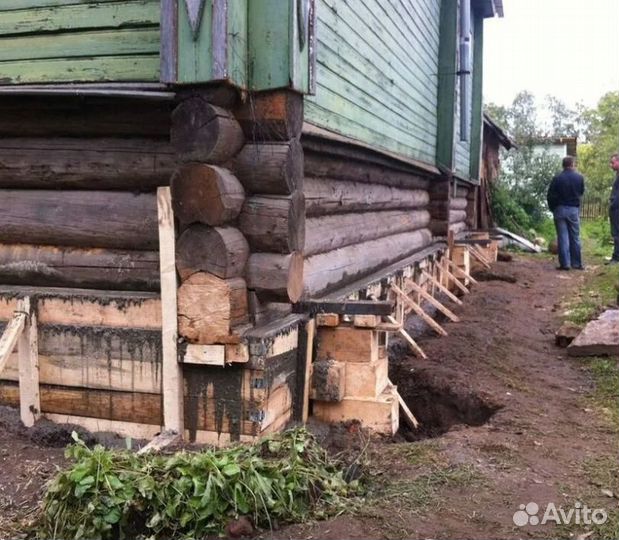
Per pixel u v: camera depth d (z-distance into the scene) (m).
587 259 16.86
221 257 3.99
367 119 7.06
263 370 4.05
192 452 3.68
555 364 6.75
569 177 14.41
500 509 3.46
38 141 4.53
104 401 4.34
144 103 4.22
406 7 8.91
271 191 4.24
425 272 9.42
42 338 4.41
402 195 9.38
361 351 4.91
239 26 3.96
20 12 4.48
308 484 3.44
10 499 3.48
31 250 4.61
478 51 15.84
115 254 4.45
